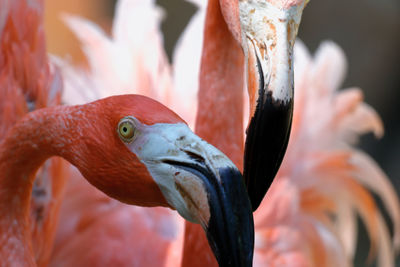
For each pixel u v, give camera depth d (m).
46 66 3.97
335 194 6.26
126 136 2.26
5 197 2.67
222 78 3.24
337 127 6.24
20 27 3.75
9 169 2.62
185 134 2.22
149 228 5.00
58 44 8.85
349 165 6.21
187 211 2.21
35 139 2.51
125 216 5.00
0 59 3.67
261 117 2.54
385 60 10.53
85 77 5.50
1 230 2.69
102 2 9.93
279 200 5.46
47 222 3.89
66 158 2.46
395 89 10.66
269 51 2.59
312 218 6.16
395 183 10.36
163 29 10.68
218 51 3.22
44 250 3.94
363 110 6.41
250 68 2.63
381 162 10.64
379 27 10.42
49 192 3.87
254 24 2.65
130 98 2.32
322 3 10.36
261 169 2.58
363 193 6.36
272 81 2.54
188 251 3.29
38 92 3.84
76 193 5.11
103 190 2.38
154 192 2.27
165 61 5.61
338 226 7.02
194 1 5.56
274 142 2.54
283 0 2.63
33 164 2.63
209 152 2.18
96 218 5.01
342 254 6.27
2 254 2.68
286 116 2.53
